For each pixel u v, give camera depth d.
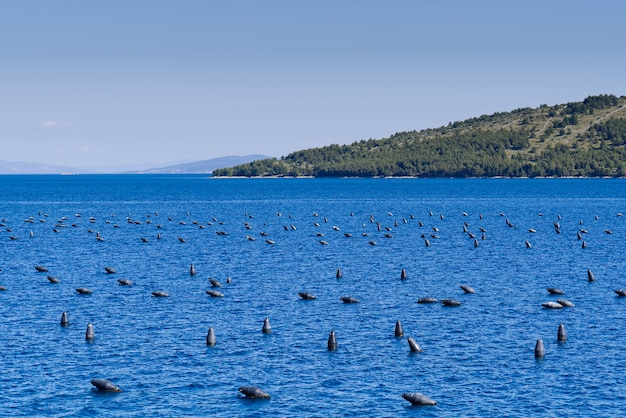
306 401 90.06
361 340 114.38
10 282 165.00
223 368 101.50
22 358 105.31
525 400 90.12
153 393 92.50
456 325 123.00
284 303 141.00
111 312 133.25
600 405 88.56
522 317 128.50
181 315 131.00
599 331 118.81
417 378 97.50
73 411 87.00
